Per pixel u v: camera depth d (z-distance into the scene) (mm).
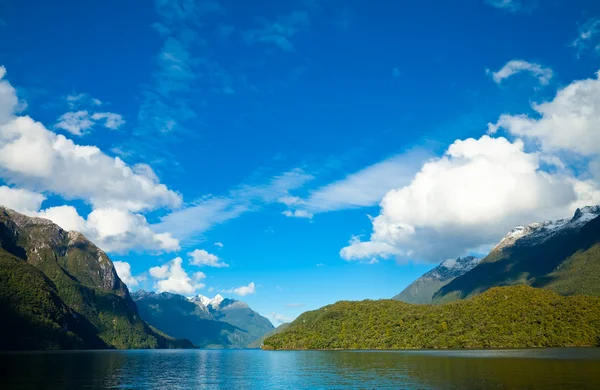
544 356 187000
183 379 139875
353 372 146375
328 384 117250
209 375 154125
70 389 109438
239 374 157250
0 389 107688
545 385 101812
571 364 147625
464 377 119938
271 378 140000
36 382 122438
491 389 98250
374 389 104875
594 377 113438
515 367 141750
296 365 193375
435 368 147500
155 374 157750
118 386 118500
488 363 158625
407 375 130250
